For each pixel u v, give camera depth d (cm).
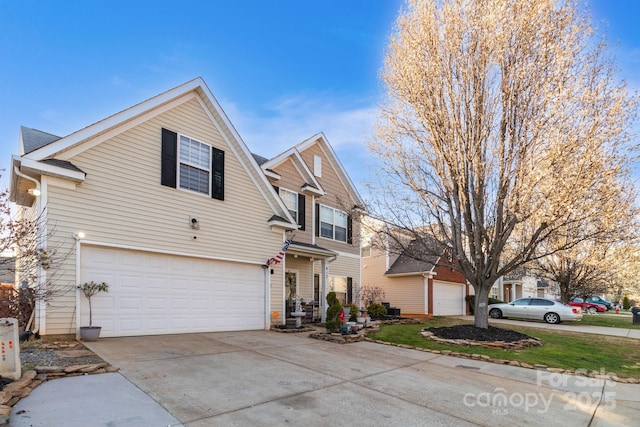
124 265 901
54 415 405
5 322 493
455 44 1070
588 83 944
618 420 496
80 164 841
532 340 1065
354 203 1855
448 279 2389
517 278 3180
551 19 983
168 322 970
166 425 400
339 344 984
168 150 1012
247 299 1173
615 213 994
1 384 462
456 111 1088
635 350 1036
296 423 425
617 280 2397
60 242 794
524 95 1020
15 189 934
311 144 1711
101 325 848
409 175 1176
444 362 810
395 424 439
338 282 1742
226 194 1146
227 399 490
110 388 499
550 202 942
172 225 1000
